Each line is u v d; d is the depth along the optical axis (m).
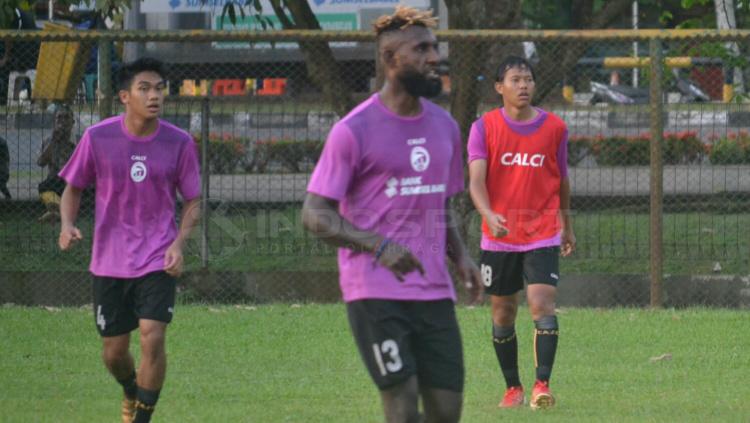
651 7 71.06
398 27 18.73
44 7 58.75
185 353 35.59
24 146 47.16
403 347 18.72
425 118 19.05
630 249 48.09
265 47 60.16
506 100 28.84
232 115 48.75
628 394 30.17
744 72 56.53
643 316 41.72
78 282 44.91
